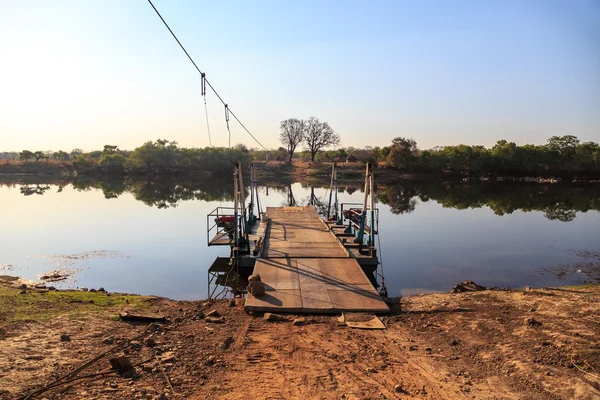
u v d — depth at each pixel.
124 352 7.30
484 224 29.39
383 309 10.52
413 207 41.25
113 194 53.81
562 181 81.88
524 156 86.06
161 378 6.41
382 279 15.35
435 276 15.84
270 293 11.58
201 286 14.55
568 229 27.09
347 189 69.75
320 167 106.75
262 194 59.81
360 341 8.49
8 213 33.62
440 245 21.78
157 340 8.09
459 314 10.09
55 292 11.45
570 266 17.25
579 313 9.06
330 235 20.73
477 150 90.56
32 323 8.27
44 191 58.31
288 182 87.75
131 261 17.95
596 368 6.51
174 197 50.19
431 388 6.33
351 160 108.19
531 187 69.69
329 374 6.82
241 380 6.50
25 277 15.21
